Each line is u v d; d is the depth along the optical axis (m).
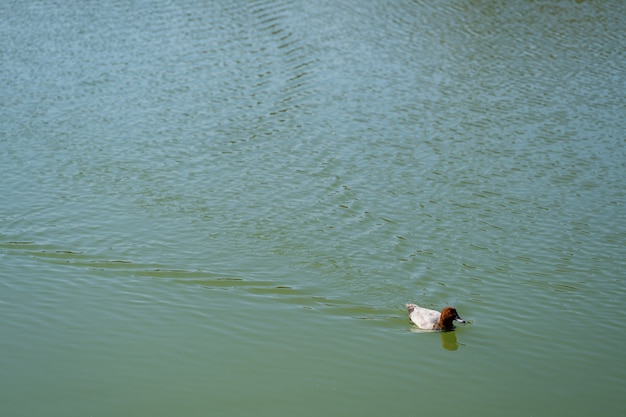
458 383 21.34
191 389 20.84
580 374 21.70
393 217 30.16
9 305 24.20
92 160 34.00
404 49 46.66
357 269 26.67
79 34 47.88
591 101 40.50
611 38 48.09
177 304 24.64
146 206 30.47
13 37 47.12
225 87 41.62
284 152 35.25
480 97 41.03
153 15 51.50
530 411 20.28
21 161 33.62
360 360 22.23
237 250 27.66
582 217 30.31
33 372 21.25
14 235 28.06
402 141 36.53
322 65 44.53
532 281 26.14
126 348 22.44
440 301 24.98
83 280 25.72
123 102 39.62
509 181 33.09
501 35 48.72
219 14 51.94
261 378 21.39
